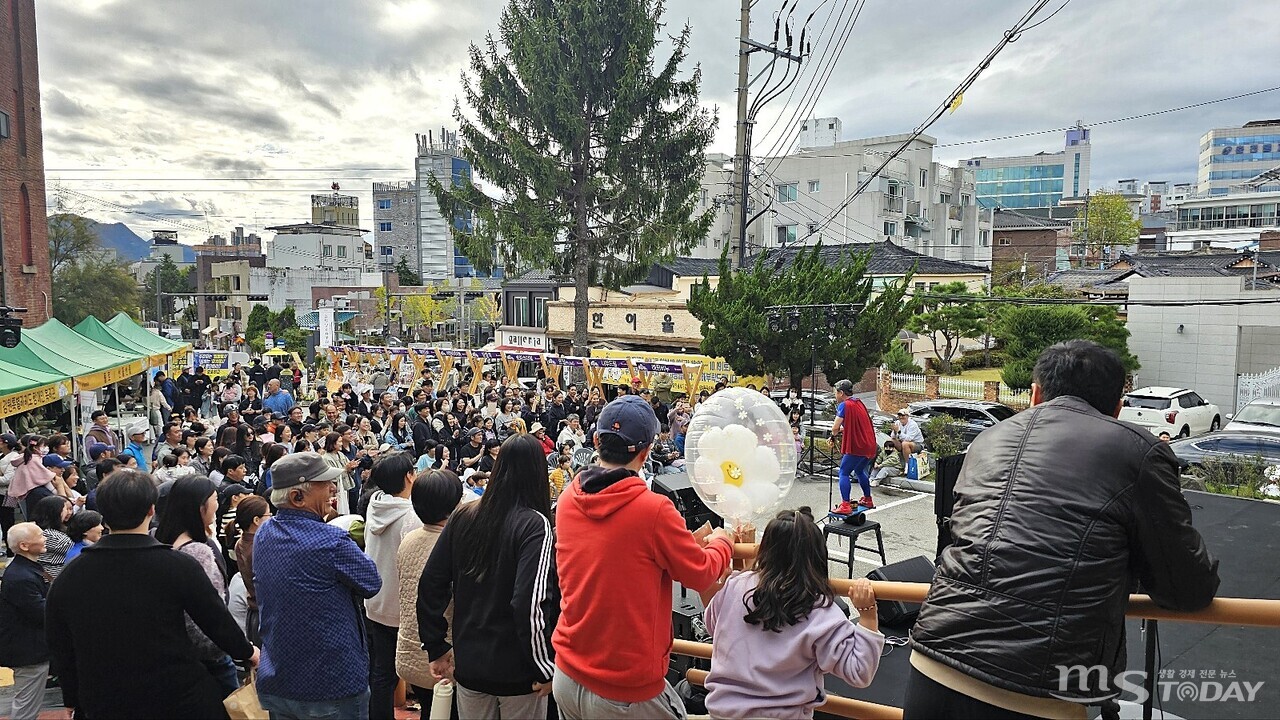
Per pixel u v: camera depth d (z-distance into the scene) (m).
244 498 4.64
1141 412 18.78
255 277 67.94
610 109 25.27
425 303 61.12
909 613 5.00
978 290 33.75
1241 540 4.39
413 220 107.19
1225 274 28.17
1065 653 1.83
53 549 5.91
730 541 2.85
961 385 24.52
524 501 2.98
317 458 3.39
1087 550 1.86
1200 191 109.69
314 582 3.21
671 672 4.45
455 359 25.92
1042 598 1.86
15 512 9.91
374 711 4.35
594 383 20.75
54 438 9.98
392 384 25.47
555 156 25.52
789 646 2.43
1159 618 2.11
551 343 35.22
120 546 3.00
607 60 25.16
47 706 5.65
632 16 24.50
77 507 8.62
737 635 2.55
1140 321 24.38
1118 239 65.25
